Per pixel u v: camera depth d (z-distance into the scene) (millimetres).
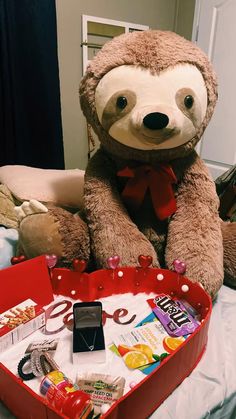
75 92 2031
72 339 633
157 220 934
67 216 865
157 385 522
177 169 913
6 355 604
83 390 512
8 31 1571
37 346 609
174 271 759
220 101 1947
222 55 1897
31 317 646
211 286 783
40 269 742
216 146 2029
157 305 737
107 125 806
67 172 1417
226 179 1154
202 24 2010
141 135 757
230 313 804
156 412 544
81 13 1894
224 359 656
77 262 742
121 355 604
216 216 903
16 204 1264
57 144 1868
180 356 558
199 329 594
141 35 792
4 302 688
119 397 502
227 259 899
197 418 544
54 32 1698
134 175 883
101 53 816
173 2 2240
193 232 843
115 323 693
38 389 525
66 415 441
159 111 713
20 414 522
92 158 958
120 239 822
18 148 1756
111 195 886
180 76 752
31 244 831
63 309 738
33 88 1729
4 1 1521
